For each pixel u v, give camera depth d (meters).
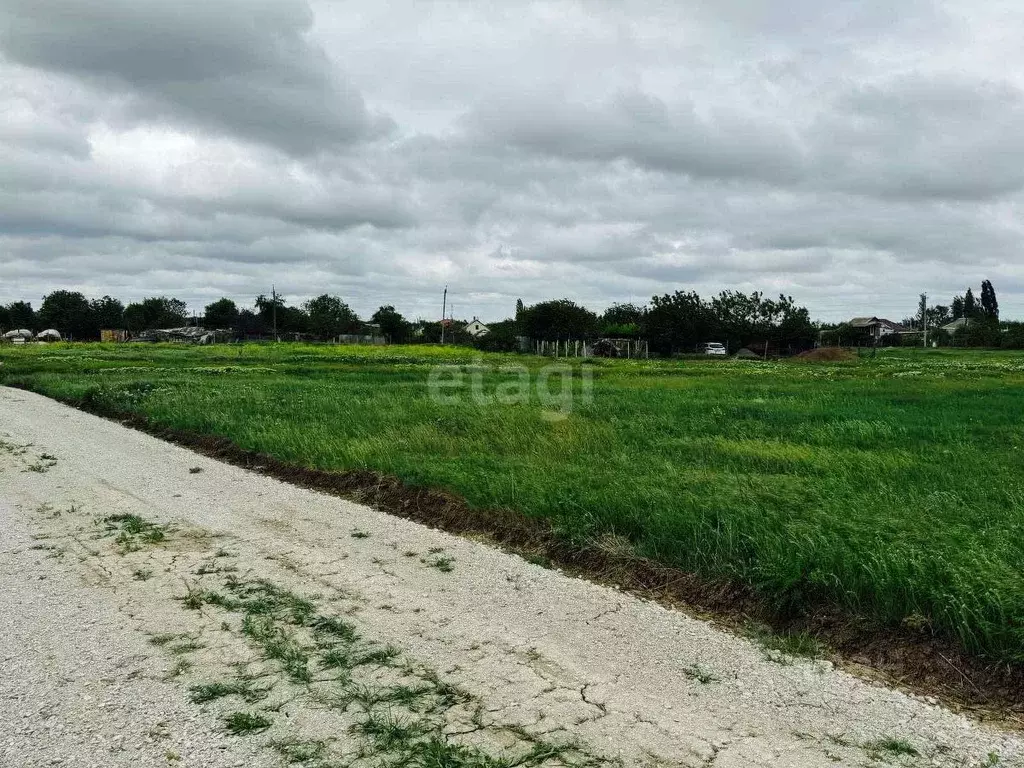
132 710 4.07
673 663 4.76
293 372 34.69
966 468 9.27
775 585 5.53
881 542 5.77
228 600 5.71
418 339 99.56
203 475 10.84
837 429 13.04
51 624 5.24
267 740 3.79
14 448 12.77
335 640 5.03
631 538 6.94
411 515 8.48
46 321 119.81
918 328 131.50
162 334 111.12
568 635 5.18
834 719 4.07
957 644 4.68
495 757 3.65
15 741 3.74
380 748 3.73
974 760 3.68
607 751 3.73
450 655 4.83
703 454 10.62
